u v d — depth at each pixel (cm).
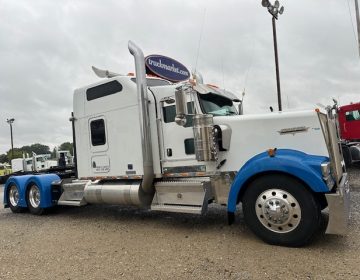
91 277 408
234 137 573
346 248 456
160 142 644
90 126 752
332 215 448
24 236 633
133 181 681
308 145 519
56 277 414
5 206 964
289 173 469
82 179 777
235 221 639
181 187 602
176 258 457
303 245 471
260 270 400
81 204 754
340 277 368
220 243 509
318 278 369
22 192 894
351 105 1928
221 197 580
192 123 598
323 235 514
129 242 545
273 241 484
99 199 716
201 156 570
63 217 807
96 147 738
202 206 570
